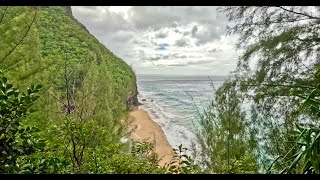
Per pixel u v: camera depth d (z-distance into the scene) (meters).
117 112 8.26
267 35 4.66
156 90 68.19
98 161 2.36
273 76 4.57
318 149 1.25
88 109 5.76
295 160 1.32
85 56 16.55
